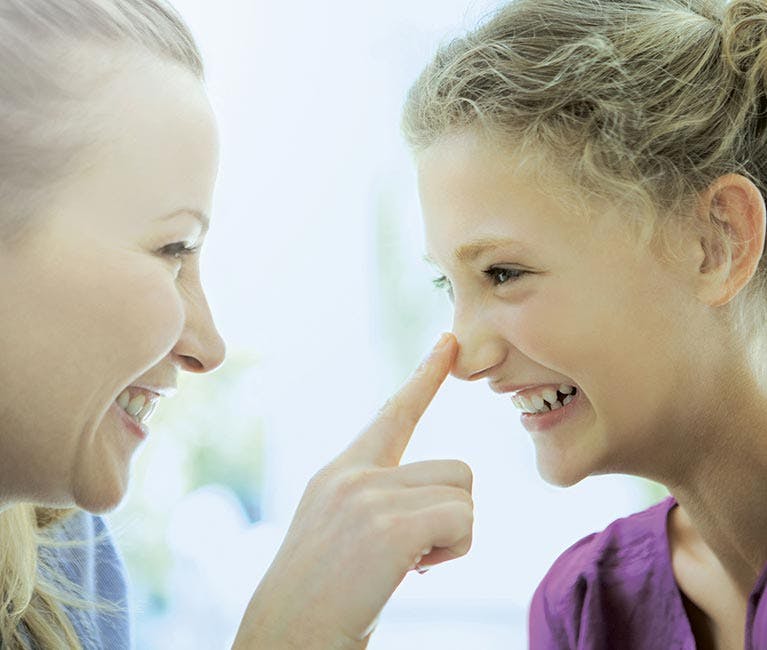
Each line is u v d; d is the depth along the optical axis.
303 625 0.93
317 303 3.10
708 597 1.08
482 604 3.07
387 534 0.93
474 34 1.07
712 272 1.00
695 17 1.08
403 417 1.03
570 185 0.99
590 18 1.04
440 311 3.03
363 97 3.06
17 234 0.88
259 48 3.09
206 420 2.97
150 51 0.96
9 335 0.90
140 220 0.93
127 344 0.92
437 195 1.04
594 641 1.11
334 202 3.10
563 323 1.00
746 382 1.01
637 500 2.94
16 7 0.90
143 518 2.82
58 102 0.90
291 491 3.02
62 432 0.93
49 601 1.18
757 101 1.03
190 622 2.78
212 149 0.98
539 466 1.07
